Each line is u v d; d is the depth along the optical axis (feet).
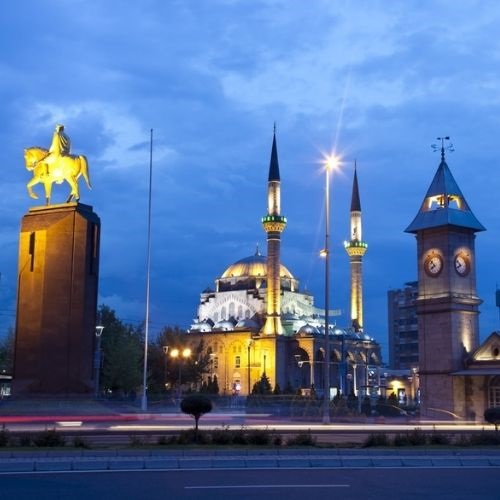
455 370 222.48
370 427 164.86
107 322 381.60
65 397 151.84
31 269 158.81
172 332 453.58
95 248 159.63
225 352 549.54
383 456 85.10
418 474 71.67
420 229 234.58
